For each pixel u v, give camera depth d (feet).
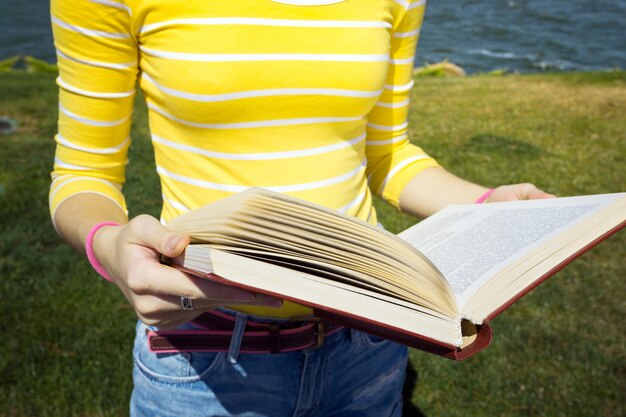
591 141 26.07
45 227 15.81
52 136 23.94
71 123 4.24
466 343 3.26
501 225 4.14
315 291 2.77
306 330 4.53
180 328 4.45
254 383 4.56
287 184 4.30
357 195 4.72
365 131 4.88
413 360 11.42
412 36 5.01
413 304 3.02
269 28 3.95
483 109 31.60
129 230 3.10
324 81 4.14
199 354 4.47
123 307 12.53
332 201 4.47
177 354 4.47
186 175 4.29
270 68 3.99
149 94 4.19
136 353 4.70
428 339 2.97
